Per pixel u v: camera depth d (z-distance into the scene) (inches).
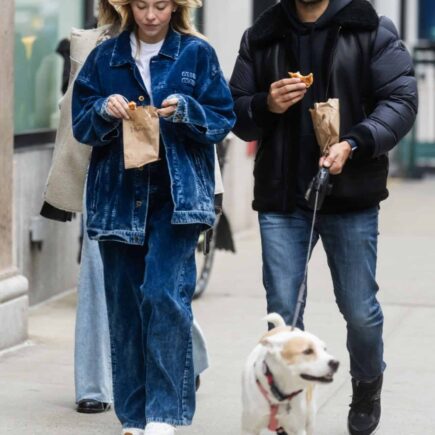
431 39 1376.7
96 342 447.8
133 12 372.2
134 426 389.4
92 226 376.2
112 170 374.9
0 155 530.3
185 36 380.2
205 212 373.1
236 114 392.5
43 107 676.1
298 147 389.1
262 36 393.7
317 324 615.2
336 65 385.7
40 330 590.2
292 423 350.3
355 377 412.5
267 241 392.5
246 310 658.8
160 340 373.7
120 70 375.2
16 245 622.5
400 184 1242.0
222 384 494.0
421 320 632.4
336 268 398.6
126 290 386.3
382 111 384.8
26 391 478.6
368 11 387.2
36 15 666.2
